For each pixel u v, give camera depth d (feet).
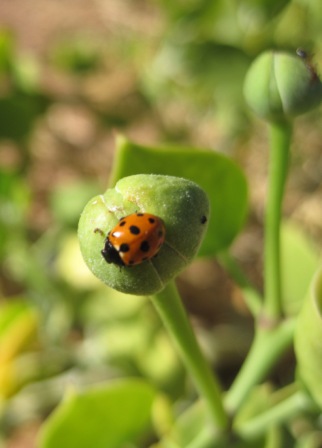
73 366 0.64
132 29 0.84
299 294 0.50
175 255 0.30
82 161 0.90
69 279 0.68
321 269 0.35
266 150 0.76
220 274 0.74
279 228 0.38
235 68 0.71
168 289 0.33
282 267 0.51
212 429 0.40
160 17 0.79
